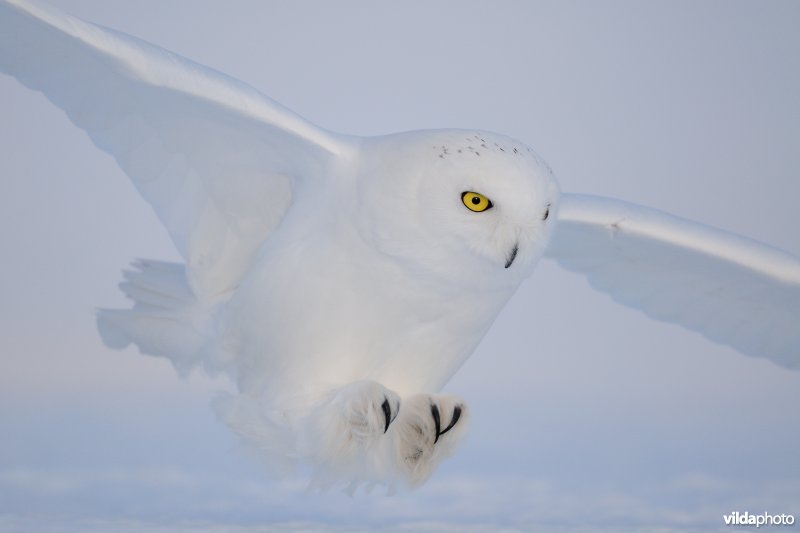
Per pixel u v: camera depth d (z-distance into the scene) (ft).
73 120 26.25
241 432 25.50
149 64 23.99
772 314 31.42
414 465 25.57
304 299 25.14
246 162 26.43
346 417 24.39
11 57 25.34
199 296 28.14
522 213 23.53
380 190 24.23
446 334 25.59
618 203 30.01
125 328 29.35
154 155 26.76
